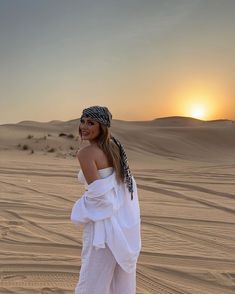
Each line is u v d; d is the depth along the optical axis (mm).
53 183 12883
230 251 6453
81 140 3303
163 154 33000
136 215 3293
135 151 32219
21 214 8500
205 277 5312
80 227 7523
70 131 40688
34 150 28062
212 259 6023
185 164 22844
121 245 3121
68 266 5453
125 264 3164
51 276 5086
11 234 6980
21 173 15141
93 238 3143
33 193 10992
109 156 3209
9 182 12844
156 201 10477
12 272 5188
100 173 3170
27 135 33844
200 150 36344
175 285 5020
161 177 15109
